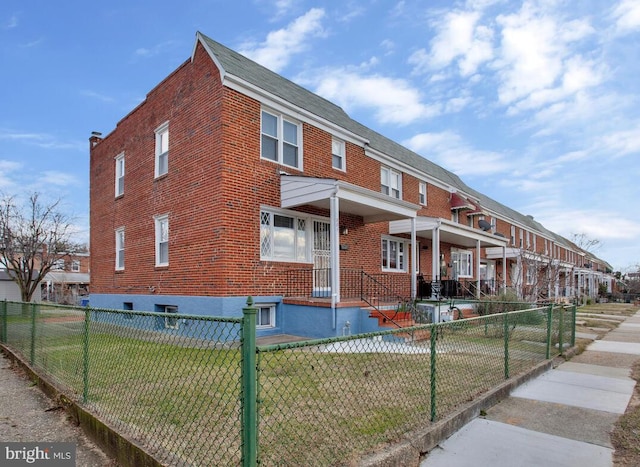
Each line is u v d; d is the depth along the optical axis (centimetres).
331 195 965
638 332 1328
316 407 438
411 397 479
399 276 1534
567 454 373
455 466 349
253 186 1013
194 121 1053
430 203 1881
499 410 496
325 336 943
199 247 1008
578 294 3359
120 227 1390
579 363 789
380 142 1658
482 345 652
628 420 460
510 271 2862
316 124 1210
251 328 266
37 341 686
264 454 321
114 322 485
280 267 1052
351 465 308
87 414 420
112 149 1484
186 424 387
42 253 2175
